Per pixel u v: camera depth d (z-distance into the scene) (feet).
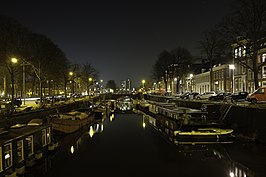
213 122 93.61
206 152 74.43
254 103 103.60
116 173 60.54
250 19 120.57
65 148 84.12
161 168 63.36
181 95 210.38
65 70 233.76
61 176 58.95
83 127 119.85
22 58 149.69
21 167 53.78
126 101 314.35
